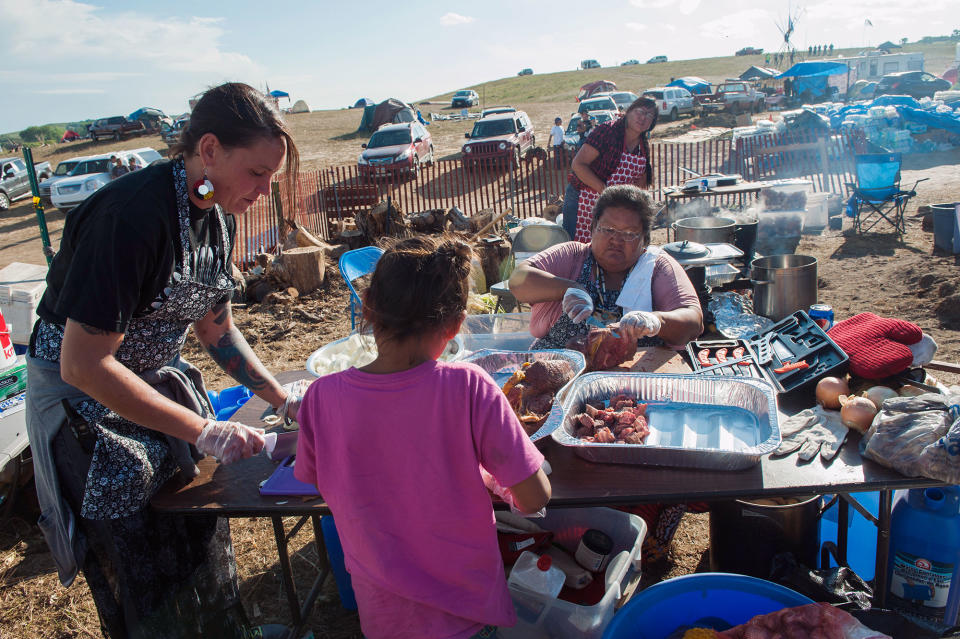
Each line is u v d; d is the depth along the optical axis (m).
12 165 18.47
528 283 2.76
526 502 1.37
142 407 1.63
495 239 6.59
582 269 2.87
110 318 1.53
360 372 1.35
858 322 2.36
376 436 1.31
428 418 1.29
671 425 2.02
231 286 2.01
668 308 2.69
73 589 2.99
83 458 1.75
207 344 2.13
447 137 29.50
